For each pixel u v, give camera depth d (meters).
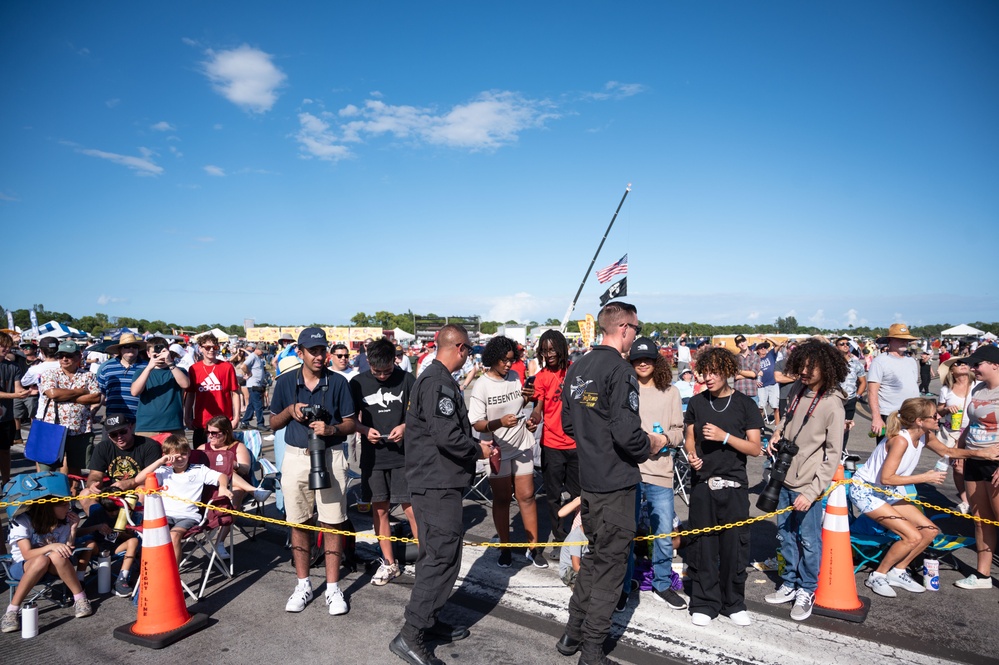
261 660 3.71
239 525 6.25
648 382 4.70
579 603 3.69
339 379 4.58
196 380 6.79
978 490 4.66
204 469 5.18
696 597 4.16
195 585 4.88
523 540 5.93
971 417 4.86
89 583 5.00
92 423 6.61
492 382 5.13
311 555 5.14
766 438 9.67
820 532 4.27
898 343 6.98
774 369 12.29
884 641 3.85
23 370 7.96
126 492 4.56
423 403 3.78
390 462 4.94
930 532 4.52
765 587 4.75
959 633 3.94
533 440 5.31
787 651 3.74
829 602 4.22
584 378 3.68
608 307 3.76
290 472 4.43
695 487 4.19
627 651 3.79
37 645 3.94
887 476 4.66
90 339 25.59
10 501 4.36
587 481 3.59
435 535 3.73
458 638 3.97
